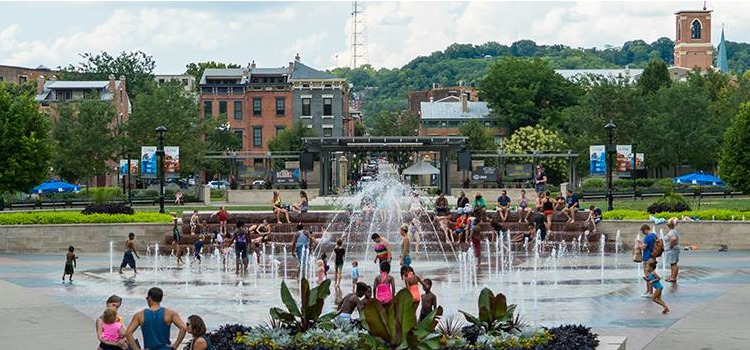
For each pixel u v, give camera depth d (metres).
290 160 107.69
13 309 29.50
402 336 16.61
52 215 51.31
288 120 118.44
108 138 98.62
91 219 51.19
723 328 25.17
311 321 18.55
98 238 50.38
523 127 118.44
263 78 121.38
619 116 104.69
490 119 134.12
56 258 47.00
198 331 17.00
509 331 18.48
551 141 107.56
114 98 109.06
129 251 39.66
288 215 51.28
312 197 80.62
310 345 17.42
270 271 40.34
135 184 103.44
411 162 100.56
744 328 25.16
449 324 19.64
